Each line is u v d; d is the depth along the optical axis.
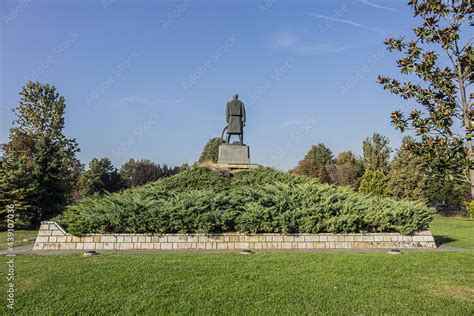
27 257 9.76
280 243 12.13
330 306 5.81
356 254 10.52
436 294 6.47
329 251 11.57
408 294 6.43
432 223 26.52
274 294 6.35
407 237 12.76
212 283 6.97
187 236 11.87
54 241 11.59
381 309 5.68
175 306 5.79
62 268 8.17
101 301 6.00
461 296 6.35
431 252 11.25
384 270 8.25
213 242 11.89
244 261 9.09
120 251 11.21
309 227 12.29
